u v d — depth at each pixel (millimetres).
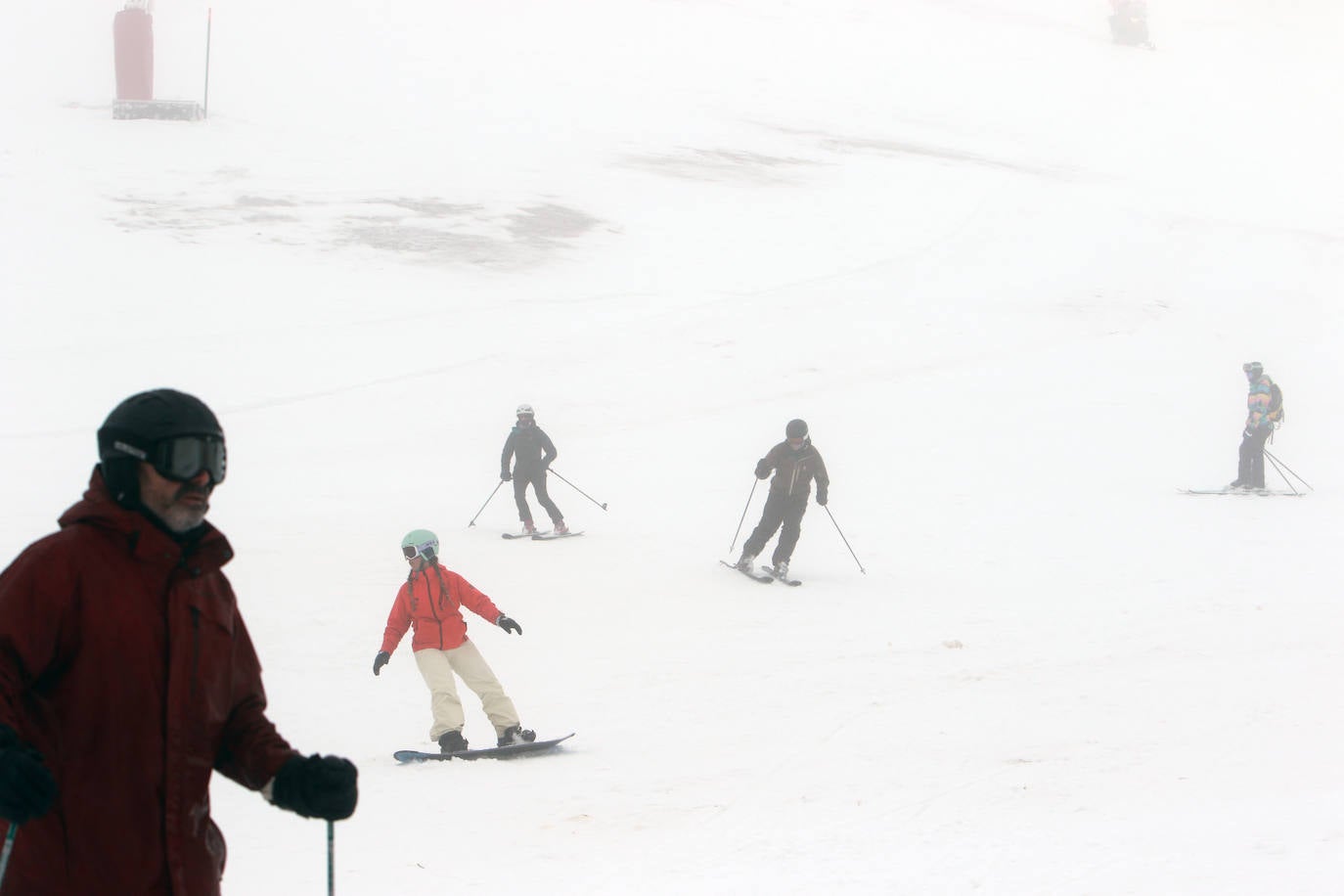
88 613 5594
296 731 21219
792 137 134375
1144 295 86125
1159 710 20938
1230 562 34875
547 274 80938
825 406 59406
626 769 18188
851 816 15211
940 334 73938
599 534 37750
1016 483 46781
